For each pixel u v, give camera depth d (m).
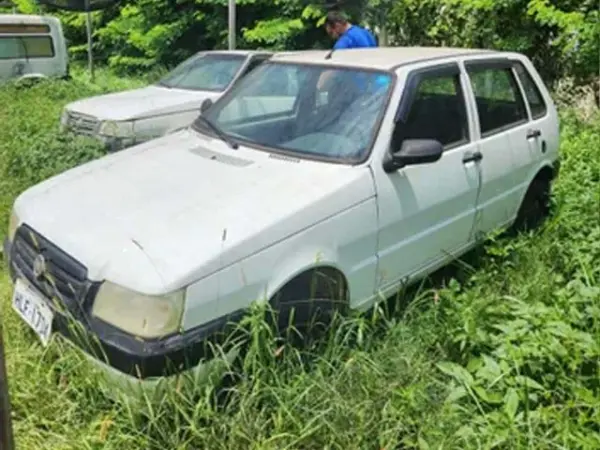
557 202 4.82
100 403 2.69
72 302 2.65
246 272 2.65
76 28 18.17
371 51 4.09
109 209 2.93
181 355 2.47
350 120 3.40
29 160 5.89
